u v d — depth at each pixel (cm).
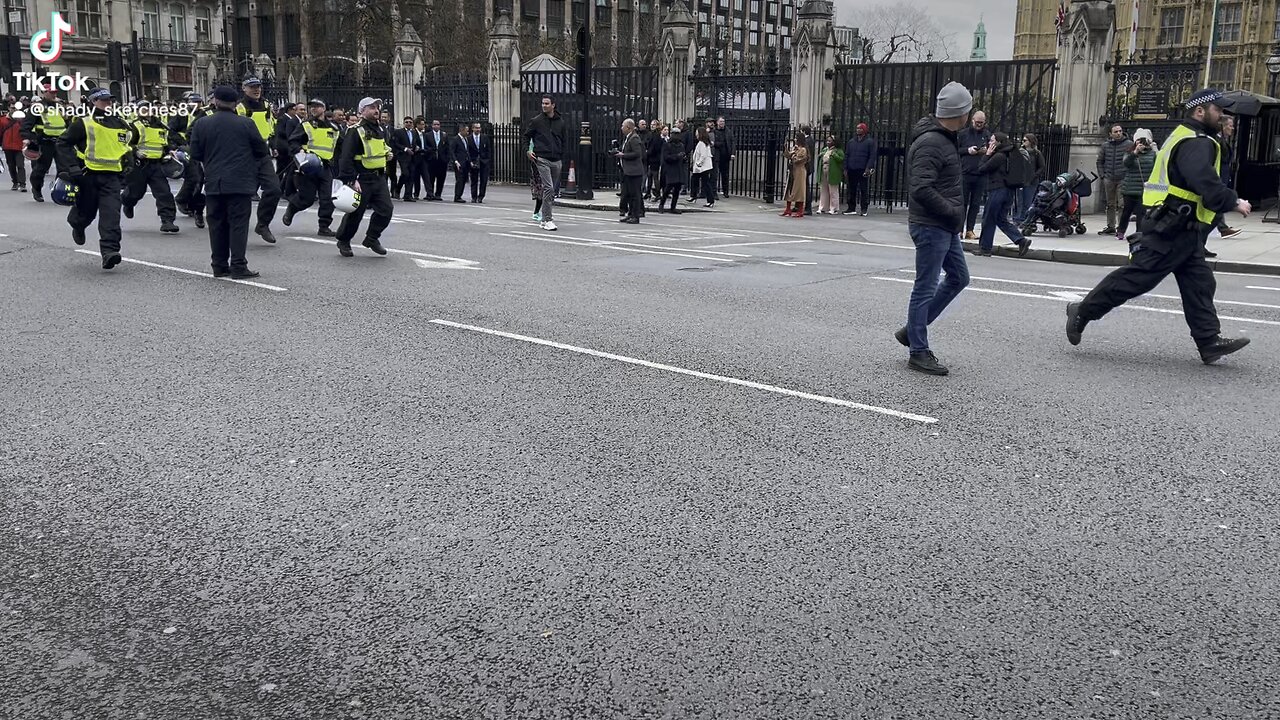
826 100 2431
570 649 323
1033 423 570
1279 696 300
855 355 736
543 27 8869
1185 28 6481
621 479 475
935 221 668
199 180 1475
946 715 288
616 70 2856
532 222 1797
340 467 487
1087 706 293
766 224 1906
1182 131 700
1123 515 438
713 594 361
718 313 897
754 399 614
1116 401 618
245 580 369
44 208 1823
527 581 370
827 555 394
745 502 448
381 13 6606
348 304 909
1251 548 405
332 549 396
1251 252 1445
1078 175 1692
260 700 294
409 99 3381
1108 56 2109
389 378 654
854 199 2211
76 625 336
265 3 8131
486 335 788
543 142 1628
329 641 327
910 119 2270
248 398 604
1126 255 1398
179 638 328
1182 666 316
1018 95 2173
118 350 720
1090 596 362
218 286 989
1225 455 518
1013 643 329
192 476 473
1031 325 862
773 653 321
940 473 487
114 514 428
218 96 1003
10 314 841
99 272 1062
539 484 467
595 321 851
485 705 292
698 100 2783
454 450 514
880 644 327
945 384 654
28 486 459
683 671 310
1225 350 707
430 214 1923
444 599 356
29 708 288
